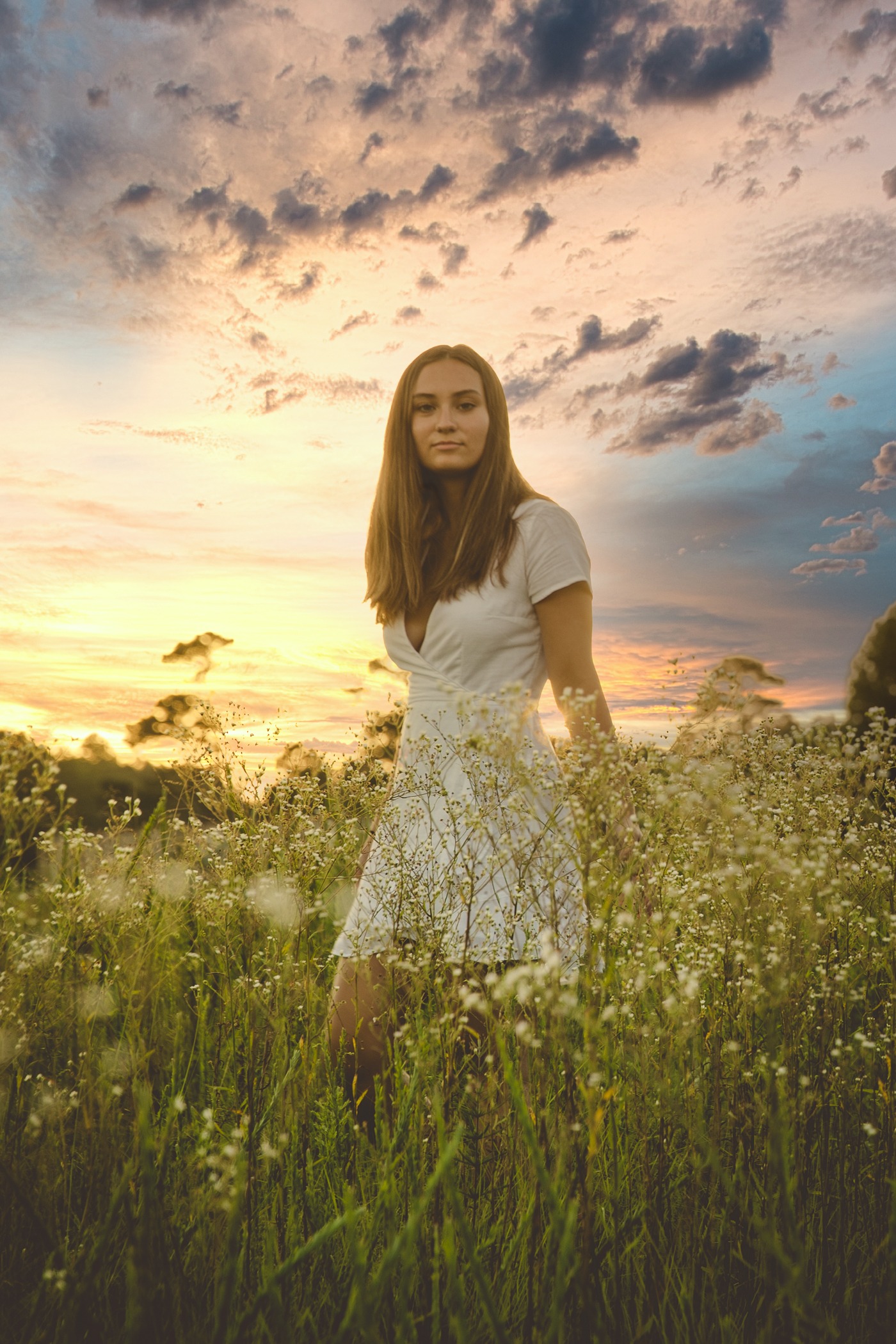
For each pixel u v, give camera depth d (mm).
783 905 1367
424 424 2479
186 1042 1855
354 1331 1161
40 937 1634
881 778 2084
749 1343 1223
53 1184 1312
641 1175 1404
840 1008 1452
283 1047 1575
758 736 1908
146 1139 993
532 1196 1155
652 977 1298
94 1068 1413
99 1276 1170
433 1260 1164
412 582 2512
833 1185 1394
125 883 1883
